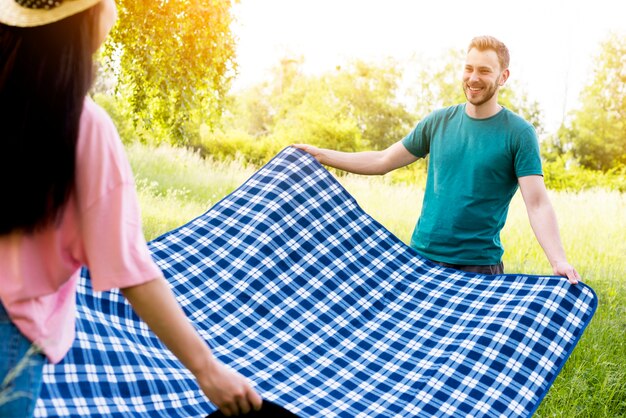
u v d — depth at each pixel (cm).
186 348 175
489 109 428
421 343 391
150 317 172
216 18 913
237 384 178
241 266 411
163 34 893
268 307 399
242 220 433
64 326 179
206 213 436
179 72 912
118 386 308
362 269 436
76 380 295
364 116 1781
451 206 438
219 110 1006
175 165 1312
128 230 169
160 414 313
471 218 433
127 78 926
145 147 1339
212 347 369
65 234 169
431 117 453
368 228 456
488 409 348
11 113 157
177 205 1120
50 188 160
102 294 338
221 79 970
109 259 167
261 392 345
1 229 161
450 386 357
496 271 441
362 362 381
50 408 274
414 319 409
